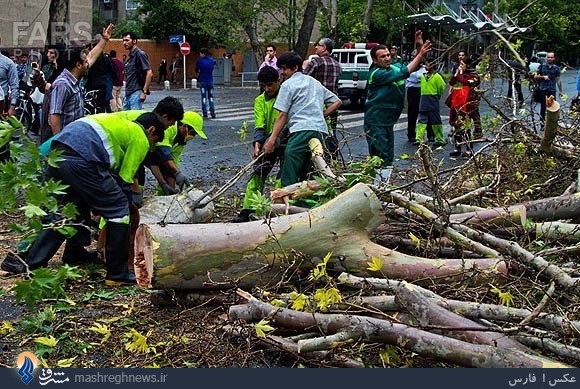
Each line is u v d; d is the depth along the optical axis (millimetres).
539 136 7094
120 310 5402
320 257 4961
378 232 5676
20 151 3992
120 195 5895
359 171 6598
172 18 43062
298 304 4234
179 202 6504
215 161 12414
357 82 24094
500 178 6742
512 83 7727
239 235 4930
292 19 25438
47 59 12242
